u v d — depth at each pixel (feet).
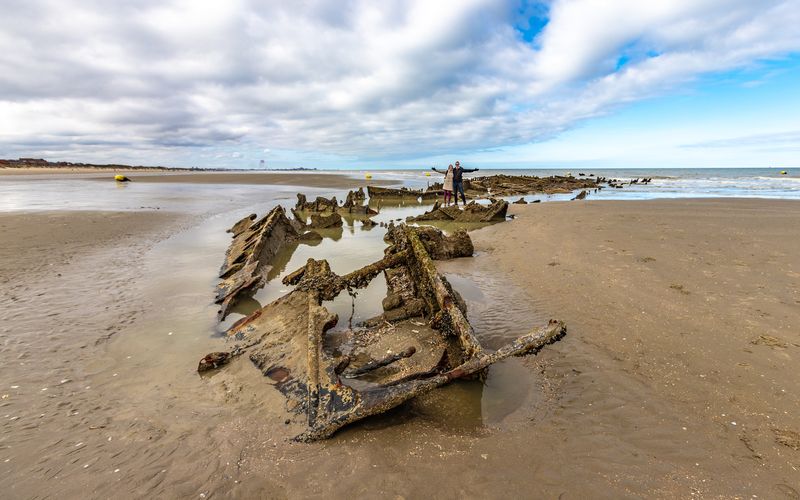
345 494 8.21
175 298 20.68
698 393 11.21
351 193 67.26
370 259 29.66
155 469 8.98
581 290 20.02
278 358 13.93
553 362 13.44
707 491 8.02
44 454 9.43
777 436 9.38
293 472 8.87
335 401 10.91
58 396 11.86
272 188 109.70
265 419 10.85
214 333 16.60
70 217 46.11
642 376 12.25
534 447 9.52
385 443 9.80
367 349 14.92
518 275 23.75
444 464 9.02
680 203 56.49
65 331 16.31
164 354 14.67
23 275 23.82
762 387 11.24
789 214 42.09
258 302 21.03
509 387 12.28
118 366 13.73
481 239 36.47
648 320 15.97
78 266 26.17
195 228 42.98
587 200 68.54
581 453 9.25
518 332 16.12
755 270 21.26
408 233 22.56
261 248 28.35
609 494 8.05
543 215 49.32
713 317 15.75
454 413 11.07
